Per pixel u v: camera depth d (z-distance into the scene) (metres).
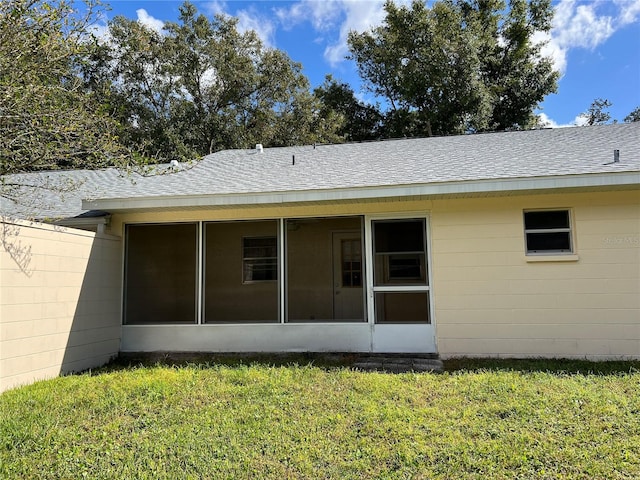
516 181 5.69
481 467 2.80
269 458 2.98
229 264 8.25
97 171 9.48
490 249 6.23
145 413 3.87
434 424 3.48
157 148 21.16
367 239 6.71
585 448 3.01
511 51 23.16
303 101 26.42
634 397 4.04
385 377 4.96
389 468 2.82
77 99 6.68
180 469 2.84
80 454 3.07
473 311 6.21
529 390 4.27
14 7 4.98
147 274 7.96
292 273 7.55
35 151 5.52
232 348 6.85
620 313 5.83
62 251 5.67
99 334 6.42
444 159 7.52
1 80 5.06
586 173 5.53
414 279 6.57
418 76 21.55
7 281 4.75
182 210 6.97
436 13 21.95
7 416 3.80
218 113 25.05
